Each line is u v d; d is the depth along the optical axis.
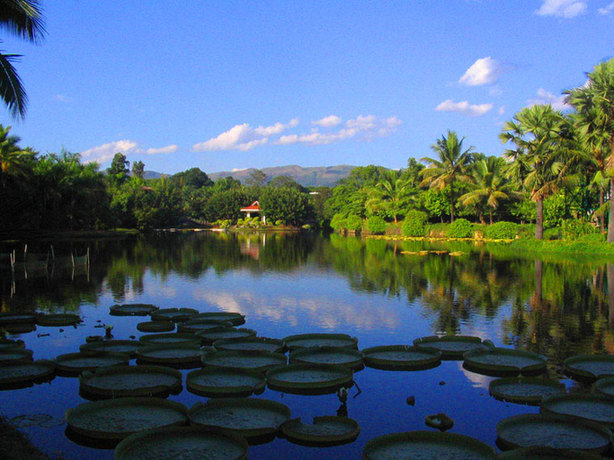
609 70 30.31
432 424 7.24
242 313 14.98
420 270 25.34
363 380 9.03
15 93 14.12
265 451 6.53
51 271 24.28
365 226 65.12
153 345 10.40
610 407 7.36
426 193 58.19
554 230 42.56
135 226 68.81
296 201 85.50
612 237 33.75
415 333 12.60
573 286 19.81
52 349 11.05
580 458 5.85
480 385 8.80
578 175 34.31
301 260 30.64
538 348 11.11
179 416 7.14
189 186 133.50
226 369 8.98
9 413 7.58
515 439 6.47
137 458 5.95
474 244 45.34
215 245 43.66
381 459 5.98
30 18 14.05
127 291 18.75
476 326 13.26
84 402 7.96
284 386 8.50
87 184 51.53
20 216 44.44
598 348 11.07
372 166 99.12
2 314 14.11
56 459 6.22
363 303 16.55
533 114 36.97
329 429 6.94
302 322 13.83
